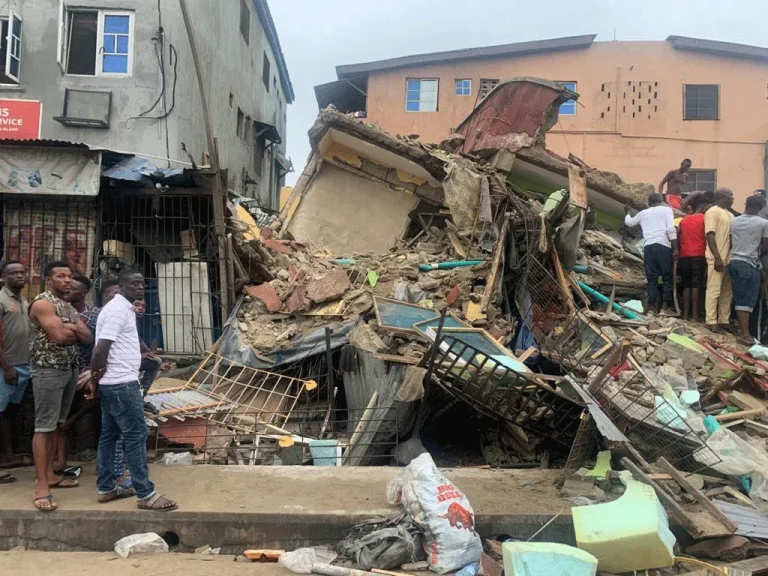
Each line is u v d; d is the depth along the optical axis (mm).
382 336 6996
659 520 3648
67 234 8289
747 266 7523
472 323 7465
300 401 7285
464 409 6617
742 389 6230
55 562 3852
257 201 16000
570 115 20094
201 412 6059
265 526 4074
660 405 5066
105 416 4262
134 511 4113
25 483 4695
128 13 11742
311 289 8117
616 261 10047
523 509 4219
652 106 19859
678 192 12336
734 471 4605
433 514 3760
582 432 4883
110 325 4020
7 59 11320
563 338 7137
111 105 11633
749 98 19609
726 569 3547
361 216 11820
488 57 20406
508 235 8570
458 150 13070
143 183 8336
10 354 4766
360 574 3615
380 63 20469
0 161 7848
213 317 8633
